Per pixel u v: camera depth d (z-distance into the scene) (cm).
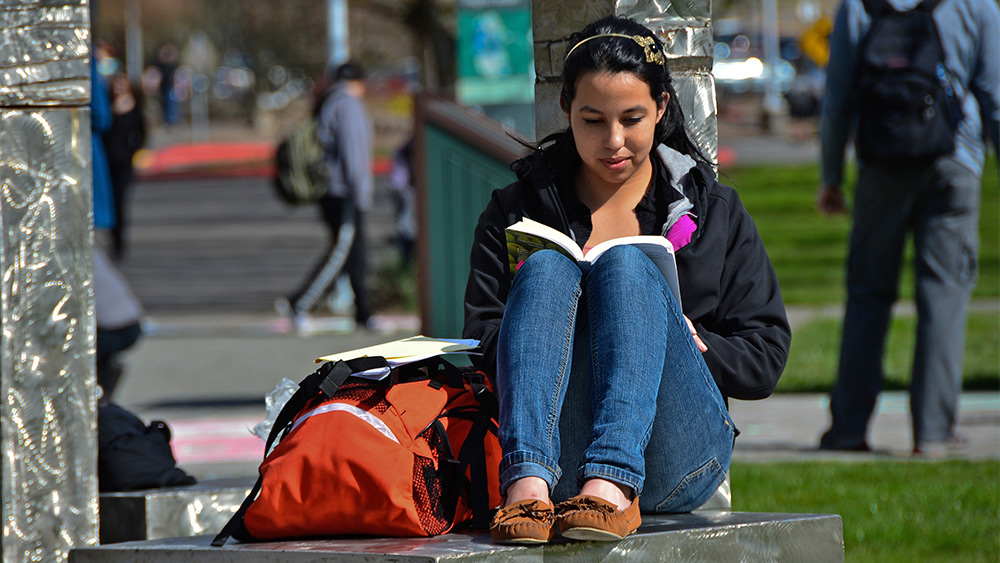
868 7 1777
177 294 4309
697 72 1050
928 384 1780
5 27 964
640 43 889
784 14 15662
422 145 2066
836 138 1838
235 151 10400
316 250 5228
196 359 3069
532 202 944
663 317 841
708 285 903
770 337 913
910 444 1898
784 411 2250
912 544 1307
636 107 884
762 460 1769
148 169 9012
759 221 5491
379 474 820
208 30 12694
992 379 2427
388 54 9581
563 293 841
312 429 843
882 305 1830
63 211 988
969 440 1891
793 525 866
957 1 1739
